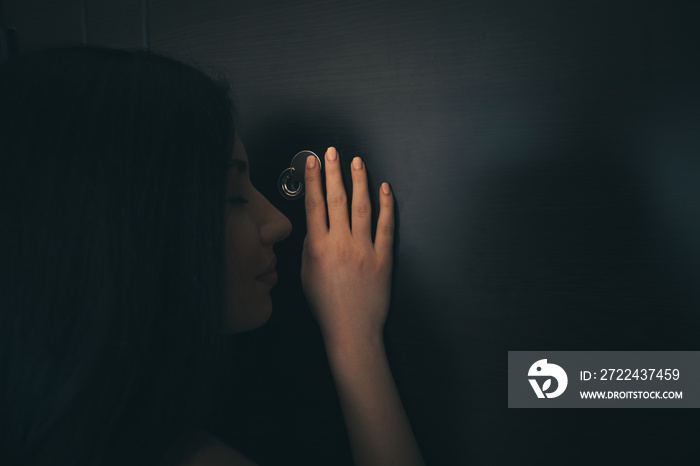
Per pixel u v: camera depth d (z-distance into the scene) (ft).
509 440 1.94
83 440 1.24
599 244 1.75
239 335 2.41
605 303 1.76
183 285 1.40
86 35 2.67
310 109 2.19
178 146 1.39
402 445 1.75
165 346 1.39
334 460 2.24
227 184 1.61
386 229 1.98
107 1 2.60
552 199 1.81
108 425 1.27
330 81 2.14
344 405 1.82
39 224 1.25
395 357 2.12
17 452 1.29
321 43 2.14
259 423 2.40
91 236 1.26
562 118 1.77
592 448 1.82
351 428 1.79
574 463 1.85
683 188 1.63
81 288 1.25
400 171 2.04
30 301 1.25
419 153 2.00
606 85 1.70
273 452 2.38
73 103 1.29
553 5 1.75
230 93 2.35
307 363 2.27
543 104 1.79
